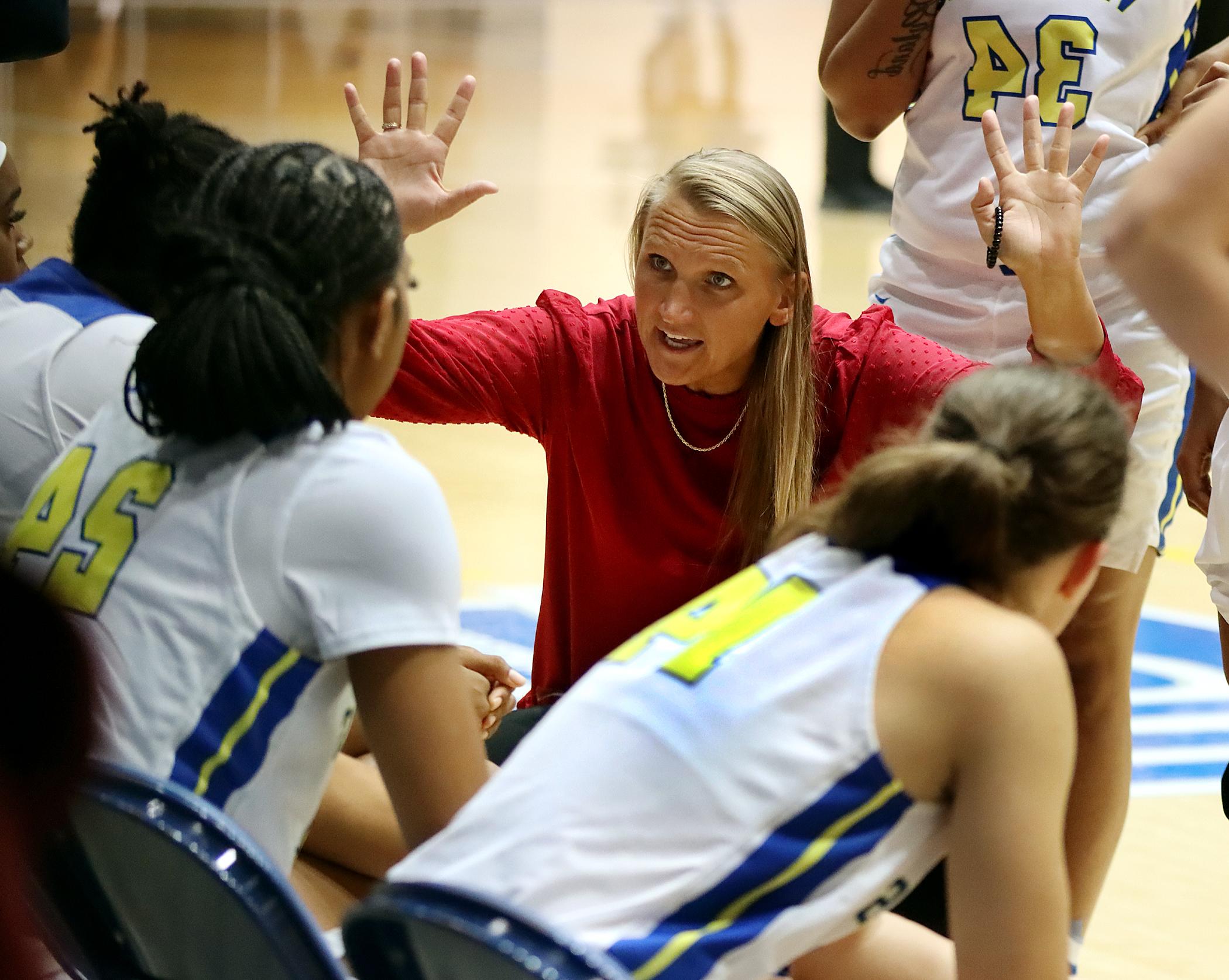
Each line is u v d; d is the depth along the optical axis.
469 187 8.30
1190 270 5.71
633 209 33.34
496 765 7.84
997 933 4.88
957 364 8.30
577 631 8.78
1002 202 8.19
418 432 19.89
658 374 7.95
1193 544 17.84
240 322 5.29
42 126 38.38
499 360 8.30
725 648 5.10
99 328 6.87
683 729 4.94
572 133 43.03
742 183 7.63
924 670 4.90
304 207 5.54
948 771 4.95
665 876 4.86
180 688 5.24
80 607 5.40
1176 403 9.66
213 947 4.82
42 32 9.66
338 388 5.71
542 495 17.55
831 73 10.41
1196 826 10.96
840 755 4.89
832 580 5.20
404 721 5.31
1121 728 9.35
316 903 7.43
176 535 5.38
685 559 8.48
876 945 6.64
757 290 7.70
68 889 4.98
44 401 6.75
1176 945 9.39
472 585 14.73
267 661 5.27
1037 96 9.60
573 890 4.82
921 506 5.09
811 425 8.21
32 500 5.81
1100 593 9.29
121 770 4.64
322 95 44.69
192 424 5.39
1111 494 5.14
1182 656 14.16
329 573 5.27
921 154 10.15
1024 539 5.07
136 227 7.11
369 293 5.68
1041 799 4.87
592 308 8.62
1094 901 9.31
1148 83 9.69
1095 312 8.22
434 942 4.47
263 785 5.30
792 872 4.90
